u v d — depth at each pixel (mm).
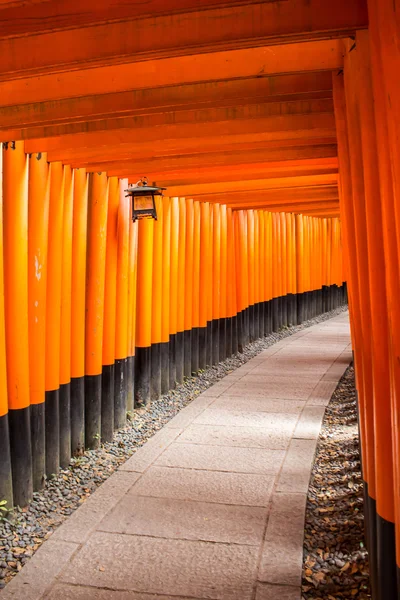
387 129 2477
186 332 10555
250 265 14109
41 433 5695
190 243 10555
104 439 7148
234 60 3717
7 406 5059
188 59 3809
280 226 16500
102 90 3996
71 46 3332
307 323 18375
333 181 8586
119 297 7559
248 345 13992
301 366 11805
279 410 8398
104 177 6898
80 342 6602
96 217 6828
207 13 3154
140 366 8703
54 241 5930
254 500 5230
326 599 3715
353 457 6309
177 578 3943
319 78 4199
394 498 2594
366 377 3482
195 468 6094
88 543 4469
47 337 5918
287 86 4227
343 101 4008
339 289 22453
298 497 5273
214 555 4250
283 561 4148
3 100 4184
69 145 5469
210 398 9234
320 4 3004
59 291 6023
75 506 5285
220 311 12273
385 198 2486
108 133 5402
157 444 6941
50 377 5957
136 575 3986
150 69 3881
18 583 3898
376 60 2518
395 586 2799
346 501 5184
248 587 3822
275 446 6758
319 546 4426
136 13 2994
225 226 12227
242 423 7773
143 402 8742
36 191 5527
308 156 6383
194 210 10898
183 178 7688
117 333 7586
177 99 4344
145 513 5000
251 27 3109
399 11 2203
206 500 5254
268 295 15531
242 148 5871
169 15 3035
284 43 3148
